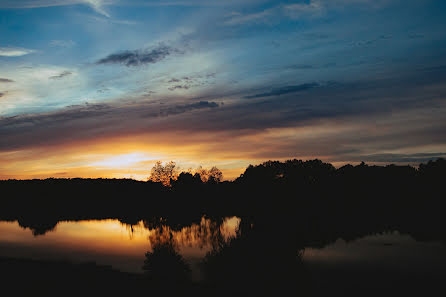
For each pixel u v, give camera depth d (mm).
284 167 88938
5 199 168875
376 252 37188
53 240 55406
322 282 26281
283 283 25859
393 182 101062
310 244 41312
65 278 29875
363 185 99000
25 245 50688
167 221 66750
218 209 76812
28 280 29484
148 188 78000
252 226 35844
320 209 71938
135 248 45094
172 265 31078
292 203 71562
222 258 28641
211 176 96750
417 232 51875
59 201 157500
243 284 25812
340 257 34469
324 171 96625
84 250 44938
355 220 64375
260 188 78688
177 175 76000
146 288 25938
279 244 29938
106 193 165250
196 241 43125
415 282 26406
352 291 24391
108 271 32062
